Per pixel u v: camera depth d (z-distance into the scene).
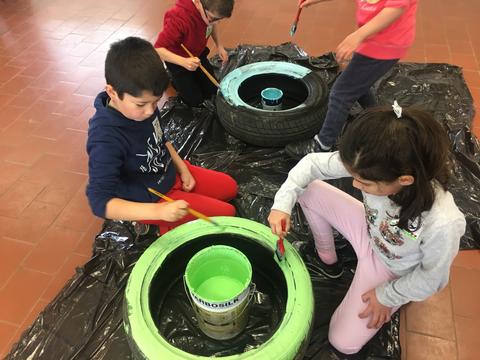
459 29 2.62
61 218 1.60
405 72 2.22
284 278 1.18
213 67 2.33
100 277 1.38
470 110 1.99
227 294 1.20
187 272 1.12
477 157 1.73
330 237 1.32
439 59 2.37
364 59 1.52
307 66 2.31
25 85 2.29
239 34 2.63
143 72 1.02
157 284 1.20
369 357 1.18
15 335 1.27
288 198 1.14
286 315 1.05
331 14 2.80
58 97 2.20
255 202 1.64
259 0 2.97
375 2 1.42
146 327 1.03
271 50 2.41
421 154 0.78
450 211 0.86
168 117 2.03
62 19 2.86
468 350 1.21
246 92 2.04
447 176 0.87
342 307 1.17
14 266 1.45
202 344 1.23
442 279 0.93
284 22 2.73
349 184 1.66
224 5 1.66
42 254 1.49
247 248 1.27
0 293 1.38
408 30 1.48
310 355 1.19
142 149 1.24
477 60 2.36
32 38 2.68
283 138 1.77
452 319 1.28
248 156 1.82
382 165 0.79
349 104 1.64
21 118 2.07
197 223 1.27
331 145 1.74
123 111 1.12
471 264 1.41
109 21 2.83
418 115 0.79
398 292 1.00
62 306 1.30
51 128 2.01
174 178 1.44
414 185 0.82
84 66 2.42
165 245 1.21
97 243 1.48
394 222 0.94
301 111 1.76
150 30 2.72
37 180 1.76
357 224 1.19
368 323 1.10
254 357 0.97
